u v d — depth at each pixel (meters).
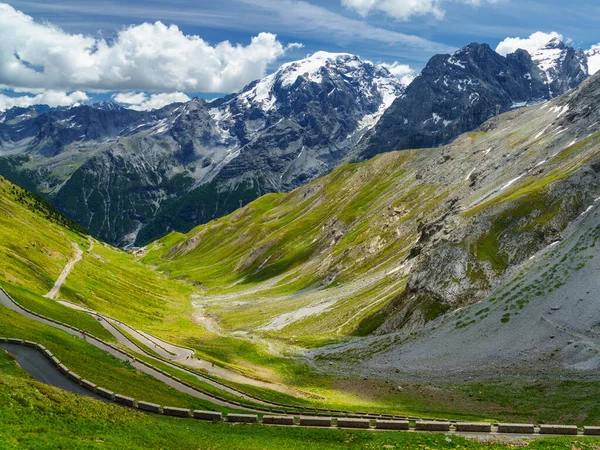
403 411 75.94
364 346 118.69
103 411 45.09
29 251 158.38
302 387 96.94
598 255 110.25
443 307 122.19
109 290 176.50
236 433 49.03
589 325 93.44
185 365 97.62
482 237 135.12
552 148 179.12
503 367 90.62
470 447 44.59
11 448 30.00
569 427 49.75
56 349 66.25
